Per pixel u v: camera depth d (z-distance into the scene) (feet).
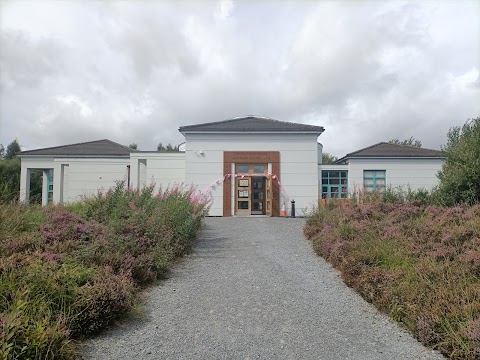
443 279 16.90
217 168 61.57
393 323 15.66
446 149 38.14
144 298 18.10
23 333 11.13
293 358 12.55
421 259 19.79
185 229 28.84
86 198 37.35
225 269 23.90
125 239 21.81
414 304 15.53
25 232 20.49
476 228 22.50
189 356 12.52
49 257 16.80
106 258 19.03
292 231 40.04
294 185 61.46
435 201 35.14
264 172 61.82
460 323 13.26
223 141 61.87
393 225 27.43
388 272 19.07
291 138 62.03
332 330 14.90
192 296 18.63
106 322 14.20
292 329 14.90
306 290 19.89
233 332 14.49
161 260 21.74
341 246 25.02
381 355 12.85
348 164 66.49
